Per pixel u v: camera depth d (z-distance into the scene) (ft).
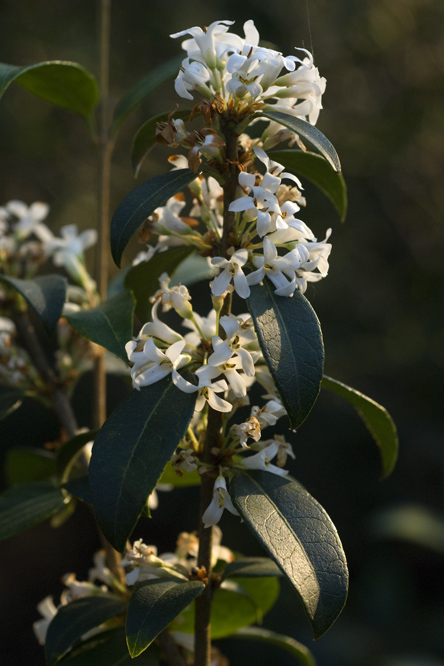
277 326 1.33
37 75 1.68
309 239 1.37
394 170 5.86
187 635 1.55
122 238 1.36
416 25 5.87
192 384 1.37
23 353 1.74
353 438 5.22
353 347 5.46
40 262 1.79
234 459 1.50
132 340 1.42
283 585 4.41
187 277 1.78
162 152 4.99
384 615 4.05
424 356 5.46
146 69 5.08
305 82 1.40
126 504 1.32
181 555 1.55
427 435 5.11
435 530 3.67
